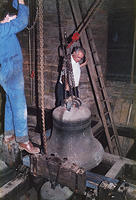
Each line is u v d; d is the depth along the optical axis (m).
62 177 3.15
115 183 3.41
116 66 5.96
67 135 3.23
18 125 3.63
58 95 4.79
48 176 3.29
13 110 3.60
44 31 5.40
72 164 3.12
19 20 3.20
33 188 4.20
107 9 5.57
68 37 5.21
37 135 4.61
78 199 3.77
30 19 5.50
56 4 5.09
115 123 6.13
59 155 3.32
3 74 3.42
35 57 5.78
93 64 5.38
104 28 5.68
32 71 5.94
